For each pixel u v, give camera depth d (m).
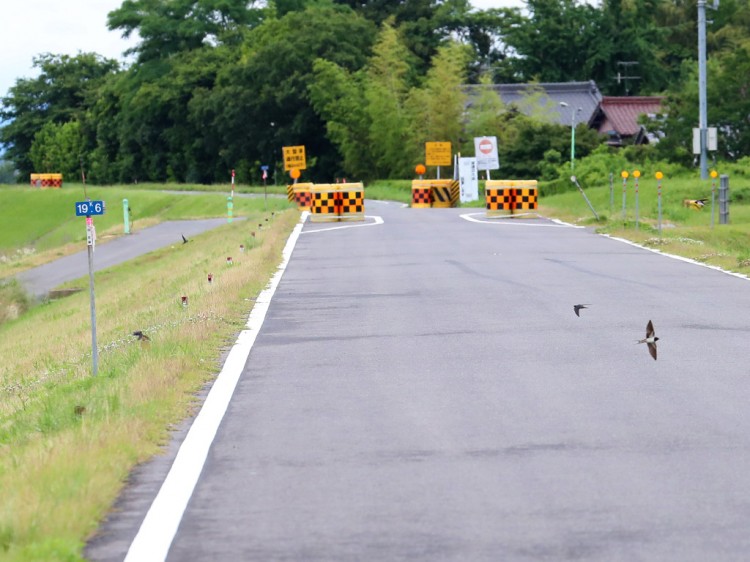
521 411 17.53
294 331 26.25
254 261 39.84
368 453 15.31
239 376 21.08
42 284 62.66
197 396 19.42
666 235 48.62
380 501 13.12
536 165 109.94
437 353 22.77
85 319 42.41
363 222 61.91
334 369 21.48
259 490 13.73
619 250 43.16
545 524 12.16
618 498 13.01
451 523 12.27
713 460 14.53
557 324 25.91
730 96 93.12
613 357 21.78
